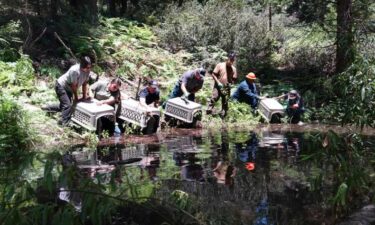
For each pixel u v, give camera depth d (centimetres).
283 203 457
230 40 1634
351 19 1225
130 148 783
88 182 389
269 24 1886
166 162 657
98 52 1359
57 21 1473
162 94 1215
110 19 1656
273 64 1622
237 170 601
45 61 1227
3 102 850
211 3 1823
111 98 945
